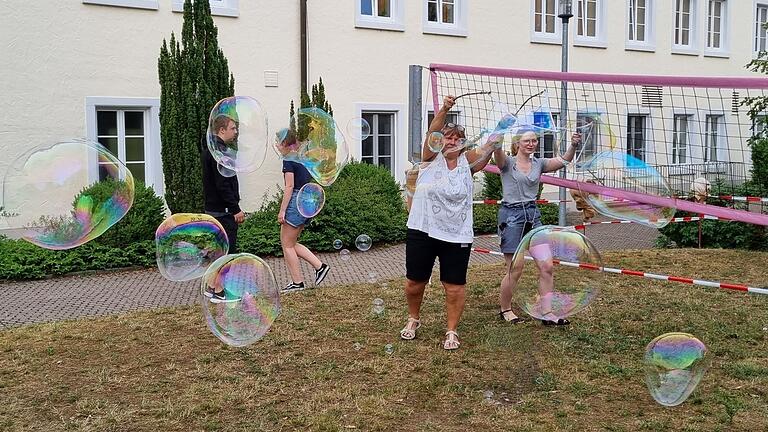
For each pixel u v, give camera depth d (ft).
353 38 40.19
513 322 18.54
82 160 16.84
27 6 30.25
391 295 21.75
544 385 14.29
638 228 41.39
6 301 22.21
